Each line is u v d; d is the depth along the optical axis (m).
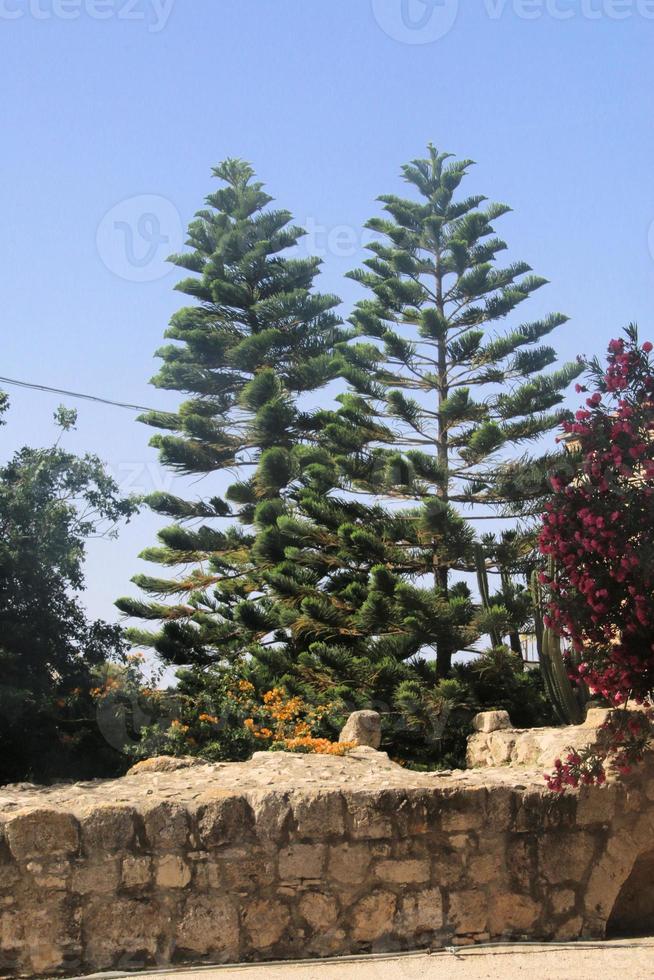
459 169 21.45
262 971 6.57
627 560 7.46
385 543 18.00
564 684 13.54
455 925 7.23
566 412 18.64
